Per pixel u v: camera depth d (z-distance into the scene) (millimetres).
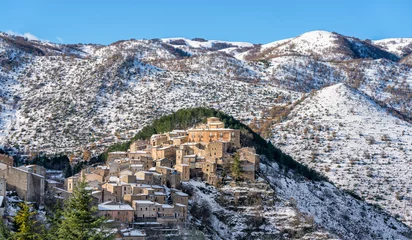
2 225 184375
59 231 171375
